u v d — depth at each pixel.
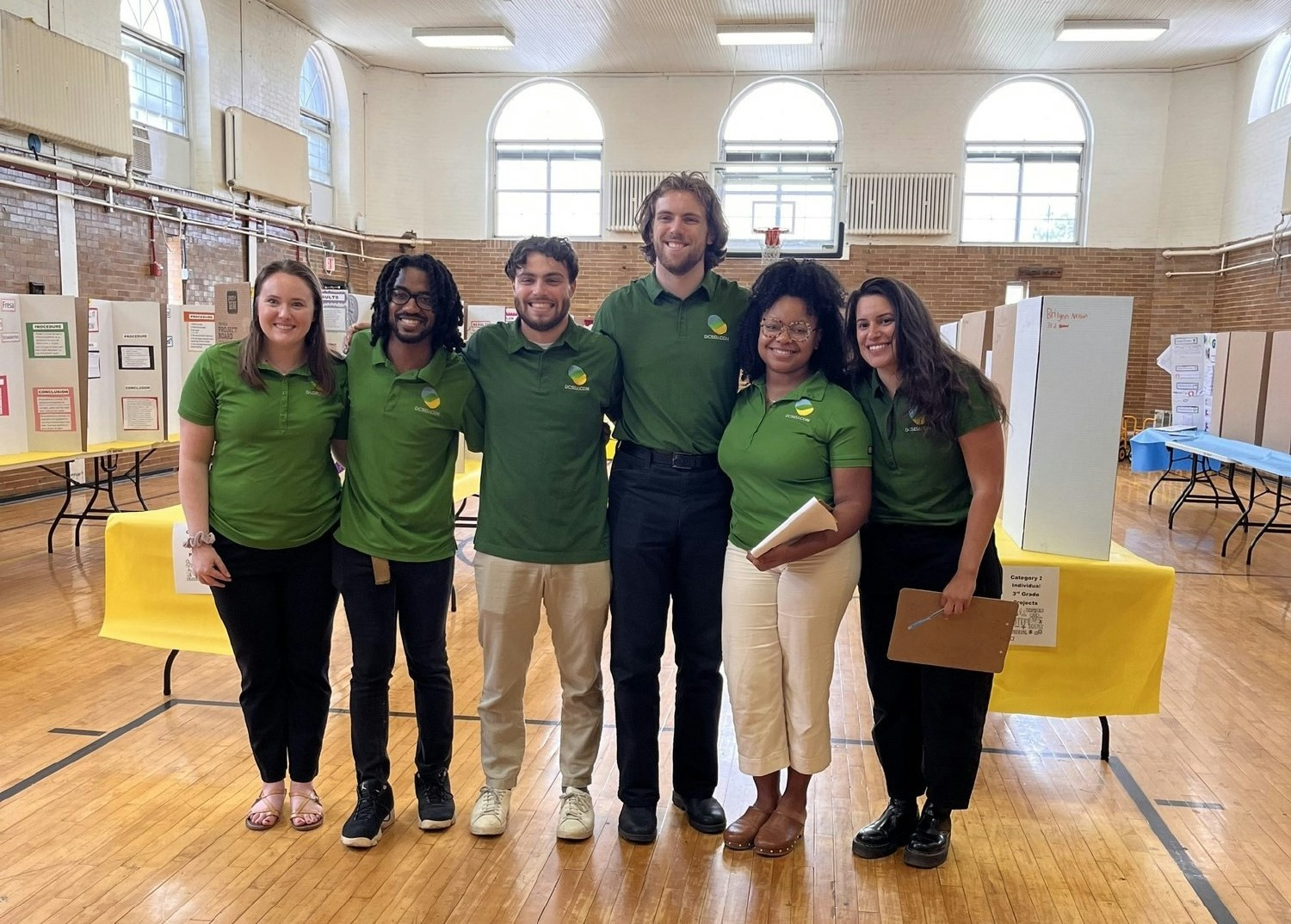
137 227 7.74
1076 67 10.67
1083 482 2.55
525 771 2.60
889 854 2.19
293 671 2.18
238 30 8.85
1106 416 2.51
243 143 8.79
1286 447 6.48
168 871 2.04
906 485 2.01
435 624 2.13
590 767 2.24
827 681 2.06
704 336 2.07
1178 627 4.23
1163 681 3.52
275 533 2.03
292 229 10.07
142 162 7.86
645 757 2.19
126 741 2.76
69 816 2.29
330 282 10.81
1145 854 2.22
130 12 7.73
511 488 2.05
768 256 10.77
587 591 2.11
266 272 1.98
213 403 2.03
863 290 1.97
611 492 2.16
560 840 2.20
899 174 11.05
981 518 1.94
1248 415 6.84
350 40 10.46
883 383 2.02
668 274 2.07
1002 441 1.96
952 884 2.06
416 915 1.89
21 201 6.49
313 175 10.74
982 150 11.10
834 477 1.95
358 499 2.06
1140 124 10.75
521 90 11.54
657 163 11.37
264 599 2.10
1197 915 1.96
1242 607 4.59
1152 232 10.86
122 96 7.25
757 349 2.02
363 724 2.14
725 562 2.10
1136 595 2.52
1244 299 9.99
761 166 11.20
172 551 2.91
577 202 11.66
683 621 2.17
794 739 2.08
